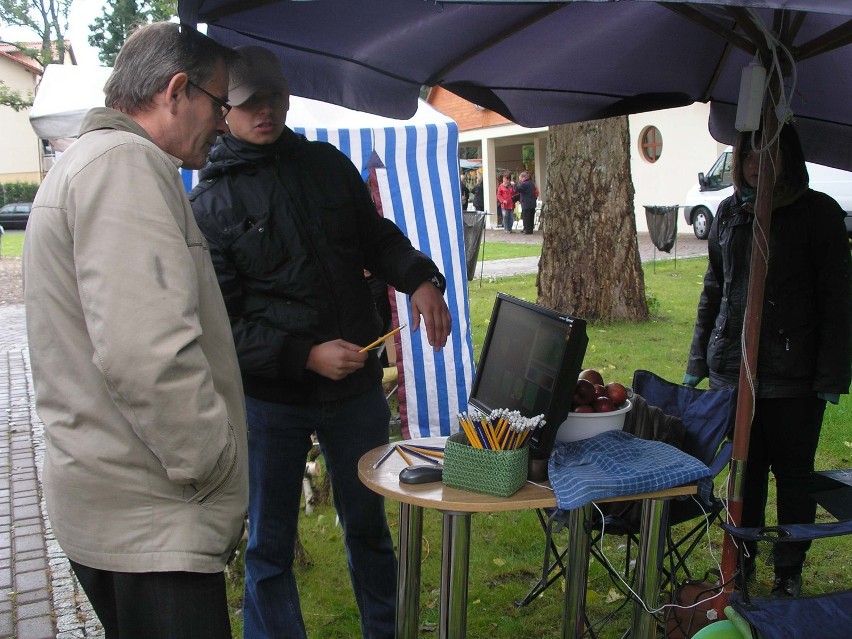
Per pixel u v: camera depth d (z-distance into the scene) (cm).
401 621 241
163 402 152
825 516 405
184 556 163
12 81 3884
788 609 203
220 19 234
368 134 476
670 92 343
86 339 163
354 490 261
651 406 255
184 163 187
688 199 1708
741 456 238
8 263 1886
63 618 335
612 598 323
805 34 266
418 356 482
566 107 349
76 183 158
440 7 239
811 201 280
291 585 263
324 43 269
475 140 2661
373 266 274
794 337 283
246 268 244
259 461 255
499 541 381
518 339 242
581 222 855
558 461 217
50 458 167
